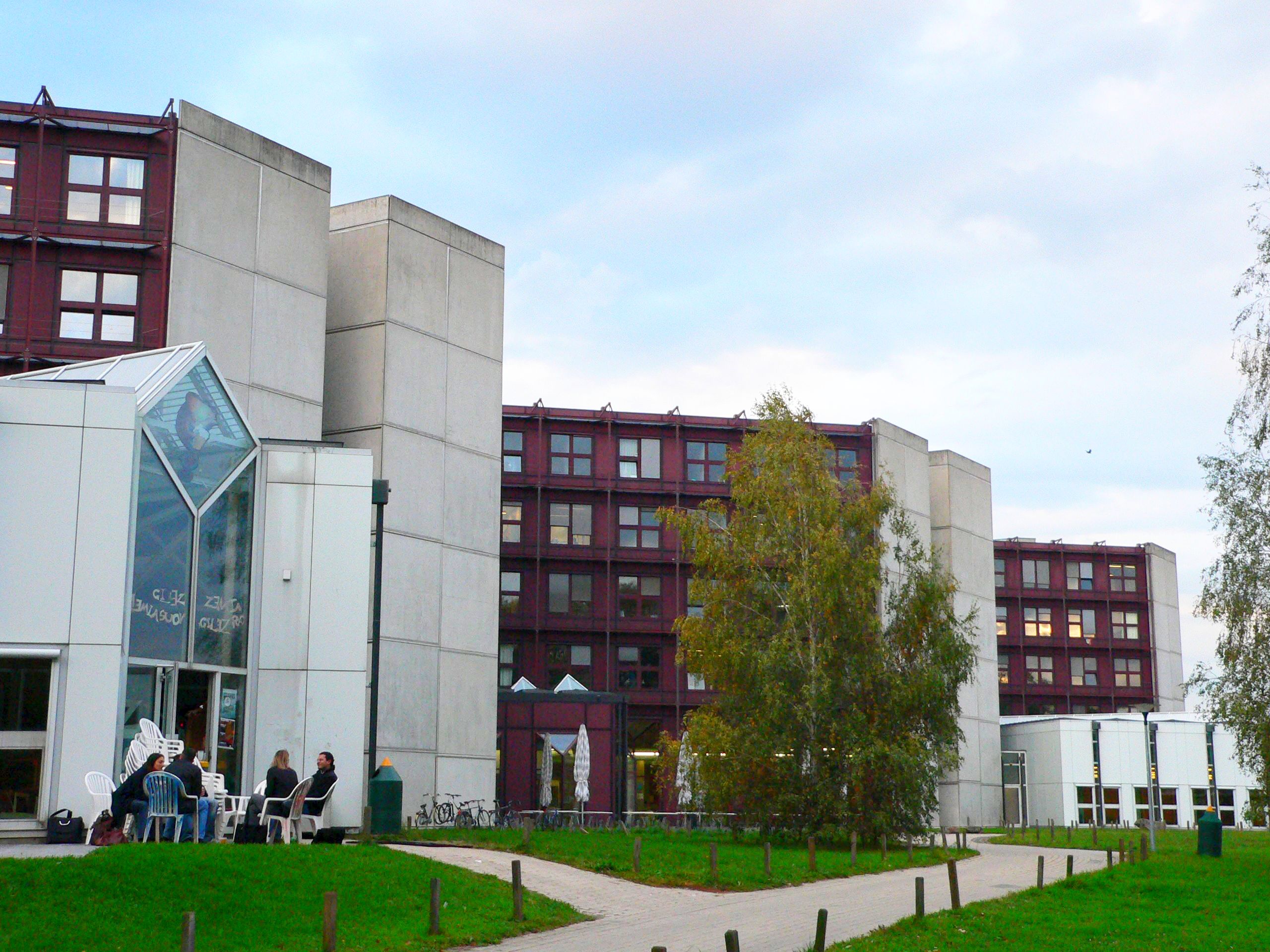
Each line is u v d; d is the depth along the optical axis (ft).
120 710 85.15
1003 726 291.38
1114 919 85.10
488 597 168.14
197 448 96.99
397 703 152.15
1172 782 270.87
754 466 161.99
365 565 104.37
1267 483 122.52
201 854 66.90
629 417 235.81
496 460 172.04
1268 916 89.10
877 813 138.41
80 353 137.80
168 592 92.99
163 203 140.05
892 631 151.53
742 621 153.28
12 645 83.97
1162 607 325.01
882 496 156.66
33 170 139.64
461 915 66.28
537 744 176.14
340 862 71.77
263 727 100.42
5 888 57.72
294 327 149.59
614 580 231.09
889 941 67.87
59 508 86.12
